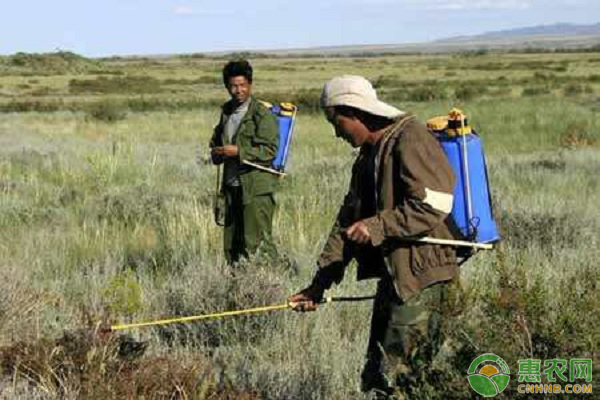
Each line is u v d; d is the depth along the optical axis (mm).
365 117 4816
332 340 6625
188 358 6082
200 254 10055
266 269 8180
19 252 10500
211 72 134625
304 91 73000
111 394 5168
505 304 4602
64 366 5531
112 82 95500
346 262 5051
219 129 9055
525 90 63281
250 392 5645
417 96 59594
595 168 19875
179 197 14891
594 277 5301
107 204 13930
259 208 8891
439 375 4492
